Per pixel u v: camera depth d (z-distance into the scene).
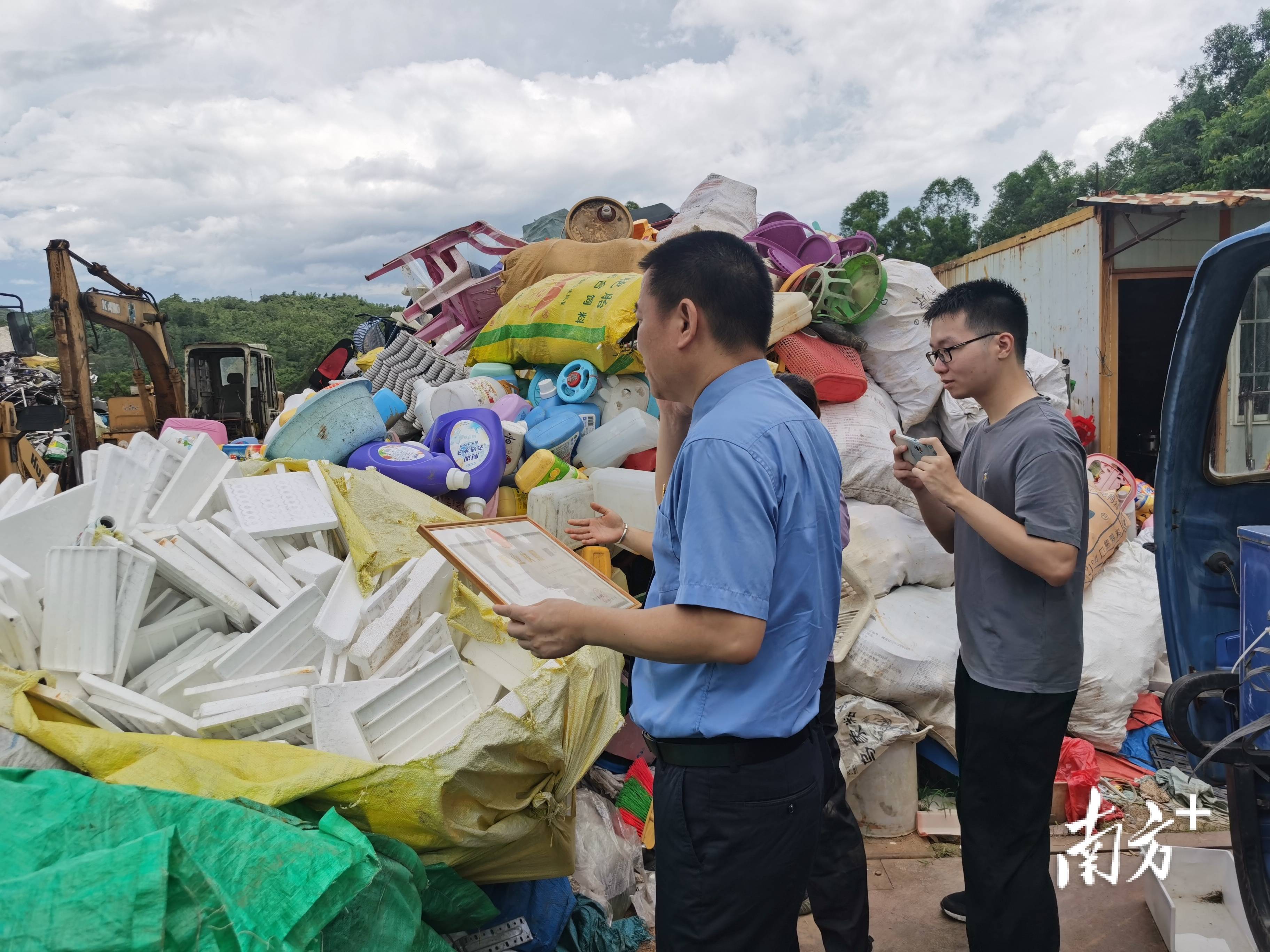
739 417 1.42
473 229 5.91
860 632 3.21
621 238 5.79
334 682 1.99
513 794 1.89
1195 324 2.40
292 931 1.29
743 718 1.45
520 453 3.63
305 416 3.19
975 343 2.21
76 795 1.42
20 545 2.28
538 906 2.12
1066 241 10.49
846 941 2.31
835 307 4.05
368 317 10.62
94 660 1.94
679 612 1.35
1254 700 2.13
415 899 1.62
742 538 1.34
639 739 3.20
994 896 2.23
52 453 9.87
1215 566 2.56
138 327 10.05
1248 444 2.53
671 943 1.55
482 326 5.88
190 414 12.56
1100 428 9.90
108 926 1.12
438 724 1.93
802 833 1.52
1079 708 3.44
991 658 2.20
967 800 2.29
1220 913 2.56
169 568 2.16
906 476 2.33
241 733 1.84
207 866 1.33
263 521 2.47
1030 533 2.03
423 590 2.20
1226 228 9.59
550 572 1.63
